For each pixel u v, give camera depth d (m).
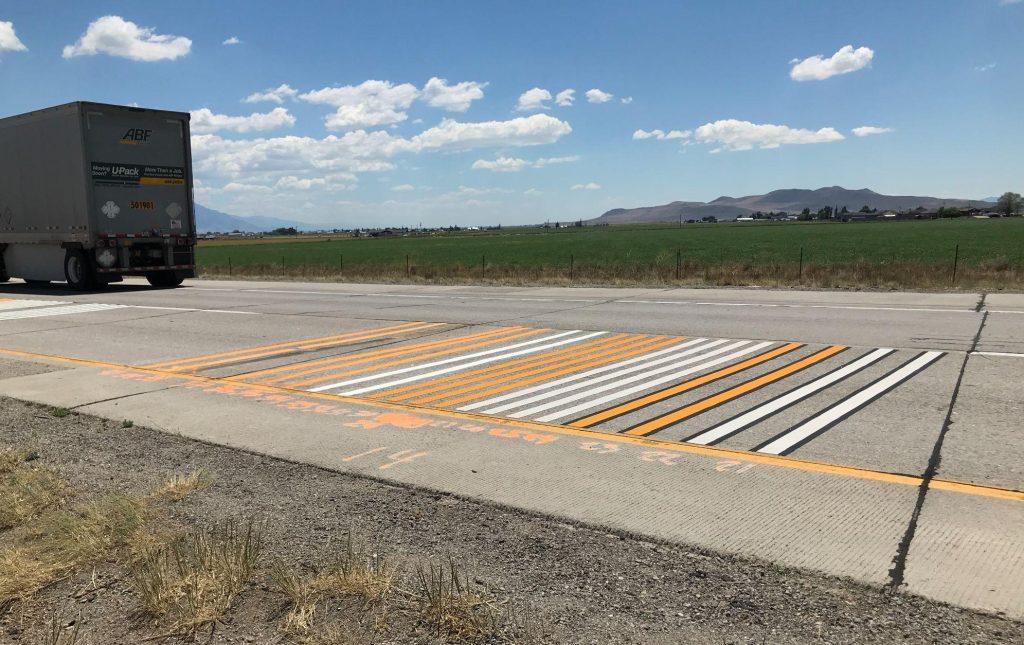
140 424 6.49
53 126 20.28
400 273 29.05
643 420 6.29
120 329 13.19
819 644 2.85
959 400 6.61
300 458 5.42
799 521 4.05
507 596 3.26
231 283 25.78
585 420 6.34
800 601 3.19
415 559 3.66
